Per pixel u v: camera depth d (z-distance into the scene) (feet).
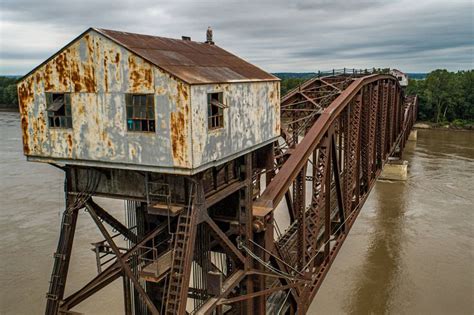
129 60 35.29
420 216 135.95
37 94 39.37
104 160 37.86
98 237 114.11
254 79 45.29
